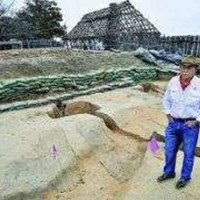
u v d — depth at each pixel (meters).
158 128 8.24
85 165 6.54
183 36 18.89
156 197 5.28
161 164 6.46
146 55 15.02
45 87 9.62
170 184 5.50
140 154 7.28
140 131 8.05
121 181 6.29
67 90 10.19
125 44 20.66
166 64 15.45
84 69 12.23
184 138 5.15
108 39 26.00
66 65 12.11
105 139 7.50
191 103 4.96
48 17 34.00
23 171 5.68
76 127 7.41
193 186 5.43
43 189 5.59
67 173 6.11
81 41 30.39
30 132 7.01
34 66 11.34
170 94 5.11
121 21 29.16
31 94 9.29
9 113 8.20
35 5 34.34
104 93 10.59
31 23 32.59
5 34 25.09
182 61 4.89
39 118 7.97
